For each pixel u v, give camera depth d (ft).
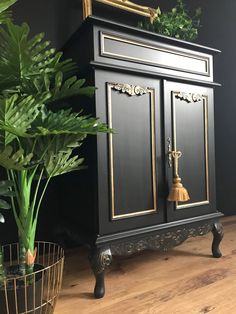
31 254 3.03
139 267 4.44
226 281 3.92
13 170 3.15
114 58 3.79
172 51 4.33
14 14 4.65
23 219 3.06
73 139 3.16
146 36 4.06
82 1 5.25
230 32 7.33
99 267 3.56
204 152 4.69
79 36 4.01
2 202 2.85
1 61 3.02
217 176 7.13
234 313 3.17
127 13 5.78
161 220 4.18
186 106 4.48
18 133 2.71
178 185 4.11
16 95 2.64
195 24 6.61
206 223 4.63
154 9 5.93
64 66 3.62
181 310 3.25
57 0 5.03
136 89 3.95
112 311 3.27
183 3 6.48
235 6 7.36
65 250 5.17
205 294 3.59
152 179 4.10
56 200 5.05
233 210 7.37
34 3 4.83
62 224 4.58
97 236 3.62
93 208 3.76
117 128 3.80
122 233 3.79
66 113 3.18
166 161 4.23
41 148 3.09
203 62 4.69
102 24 3.71
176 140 4.34
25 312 2.89
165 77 4.19
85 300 3.52
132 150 3.93
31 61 3.06
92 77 3.67
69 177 4.49
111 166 3.75
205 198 4.67
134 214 3.93
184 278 4.04
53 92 3.27
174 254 4.95
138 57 3.99
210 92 4.79
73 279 4.09
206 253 4.97
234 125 7.36
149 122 4.09
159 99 4.19
